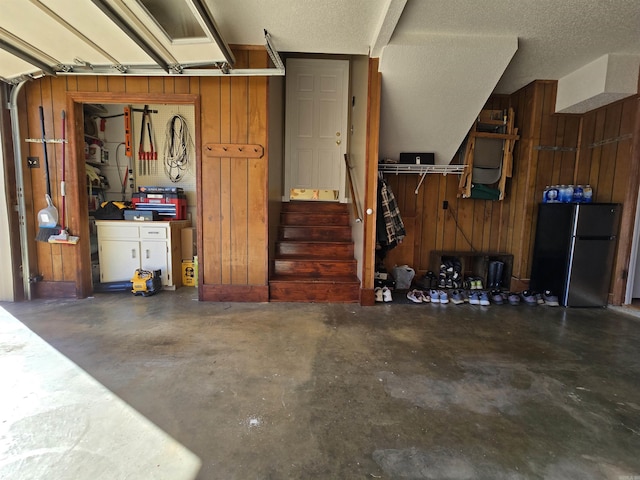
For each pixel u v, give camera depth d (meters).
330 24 2.75
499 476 1.30
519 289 4.03
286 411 1.69
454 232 4.54
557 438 1.52
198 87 3.32
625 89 3.24
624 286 3.51
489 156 4.01
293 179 4.83
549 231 3.74
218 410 1.68
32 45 2.44
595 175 3.74
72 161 3.42
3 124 3.24
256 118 3.36
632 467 1.36
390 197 3.78
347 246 4.07
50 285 3.53
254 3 2.45
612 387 1.97
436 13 2.60
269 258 3.70
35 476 1.25
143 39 2.38
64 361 2.15
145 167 4.58
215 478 1.26
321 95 4.77
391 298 3.65
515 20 2.67
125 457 1.36
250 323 2.90
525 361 2.28
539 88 3.83
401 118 3.66
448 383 1.98
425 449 1.44
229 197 3.44
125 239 3.88
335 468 1.33
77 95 3.33
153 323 2.86
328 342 2.54
